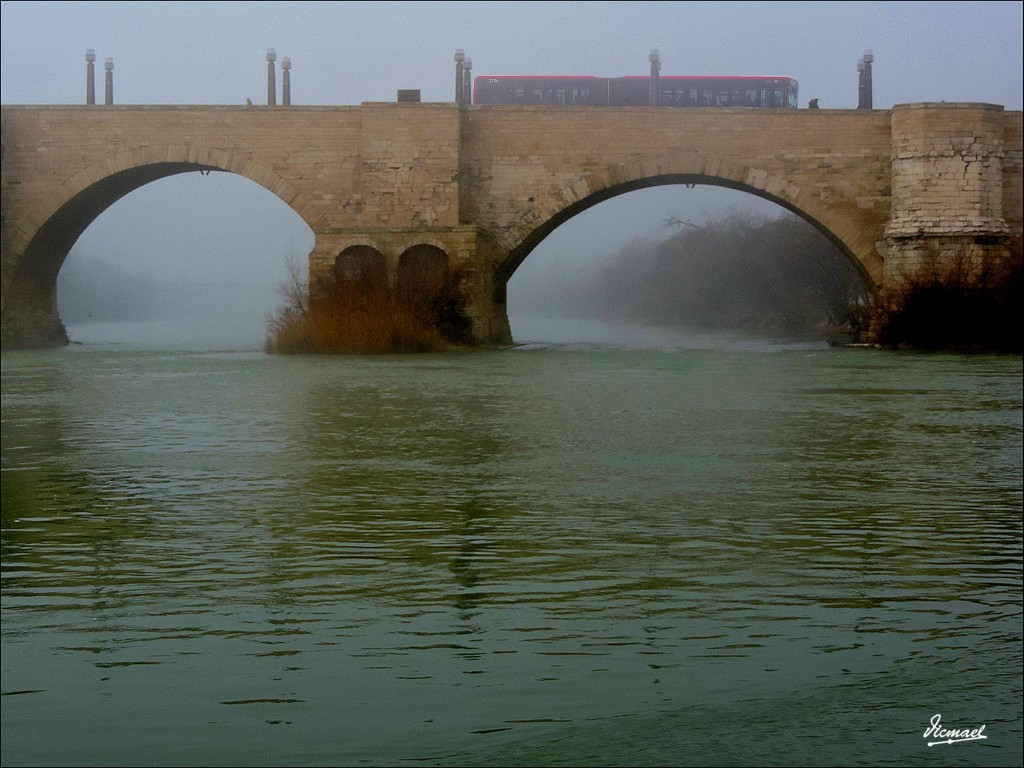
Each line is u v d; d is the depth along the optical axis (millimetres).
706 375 39219
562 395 31422
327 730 7840
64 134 61844
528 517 14648
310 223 60750
